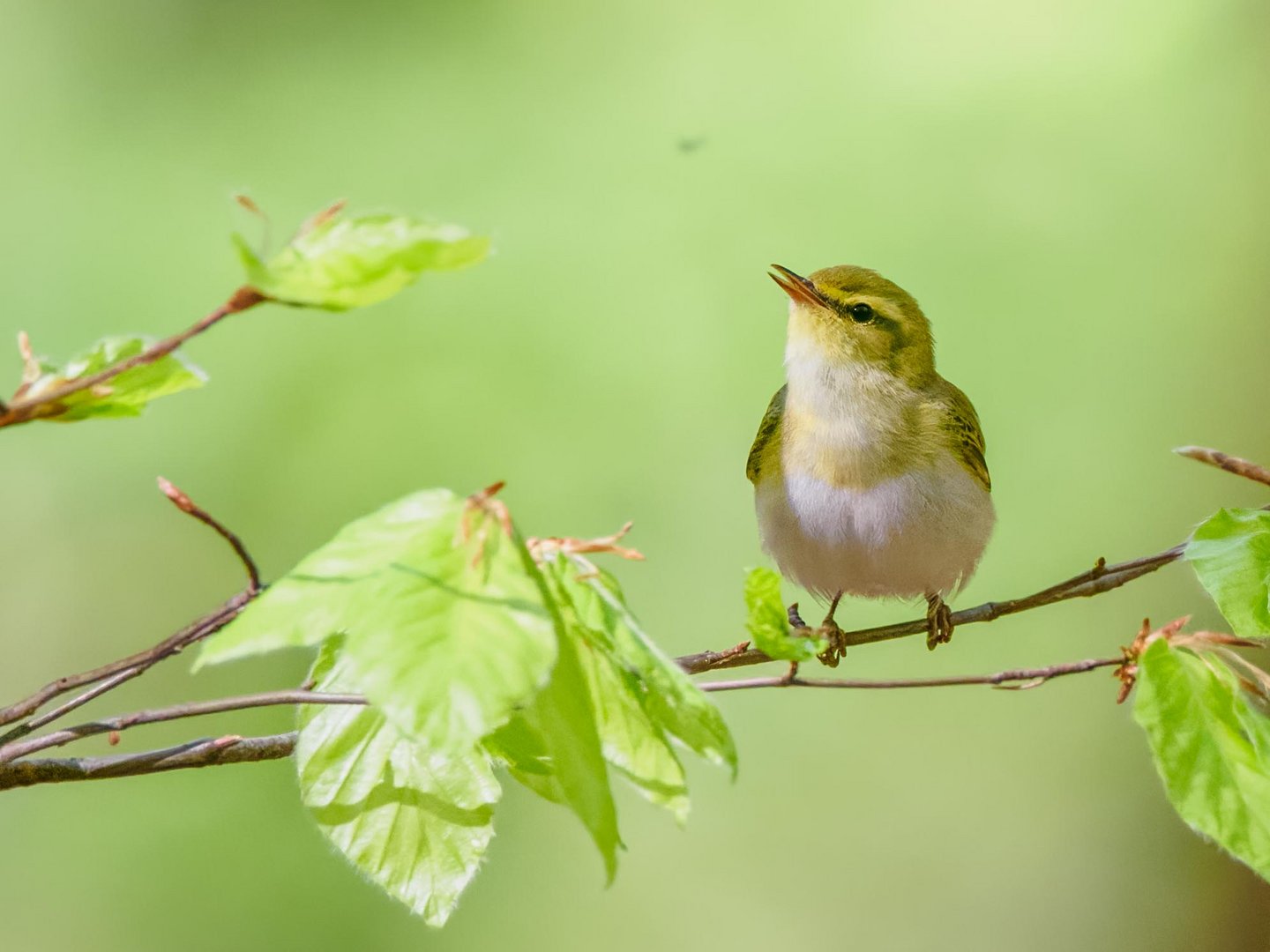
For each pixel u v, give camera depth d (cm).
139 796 1199
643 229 1326
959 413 768
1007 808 1461
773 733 1457
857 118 1375
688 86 1385
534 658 287
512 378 1269
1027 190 1366
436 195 1332
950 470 753
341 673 407
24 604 1279
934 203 1359
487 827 400
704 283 1314
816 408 759
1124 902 1452
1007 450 1363
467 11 1412
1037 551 1390
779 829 1437
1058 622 1444
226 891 1173
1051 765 1470
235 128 1354
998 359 1346
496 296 1297
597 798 316
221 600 1277
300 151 1345
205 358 1269
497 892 1351
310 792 399
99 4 1367
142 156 1327
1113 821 1473
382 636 287
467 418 1259
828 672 1441
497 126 1367
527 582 299
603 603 350
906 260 1344
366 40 1396
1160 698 388
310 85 1373
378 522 312
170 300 1274
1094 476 1355
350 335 1284
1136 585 1437
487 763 405
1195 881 1437
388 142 1352
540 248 1314
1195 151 1372
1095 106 1397
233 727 1252
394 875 395
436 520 310
